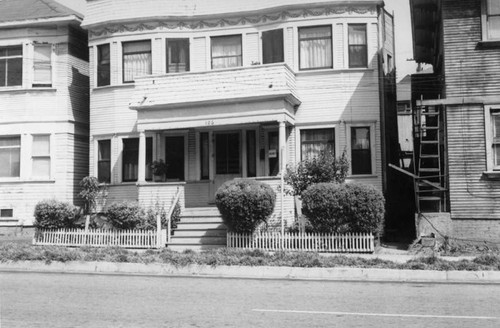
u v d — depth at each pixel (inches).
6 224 837.2
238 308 324.8
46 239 699.4
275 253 549.0
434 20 800.3
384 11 898.1
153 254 566.9
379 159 746.2
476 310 318.0
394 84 944.3
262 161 783.1
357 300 353.7
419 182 691.4
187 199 801.6
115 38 826.8
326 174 651.5
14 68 859.4
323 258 519.2
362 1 756.6
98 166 836.6
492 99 623.2
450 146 632.4
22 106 852.6
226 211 622.5
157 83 752.3
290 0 770.2
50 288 410.6
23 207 839.7
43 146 852.6
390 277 468.4
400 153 956.6
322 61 769.6
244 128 793.6
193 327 273.3
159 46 811.4
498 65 626.5
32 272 521.0
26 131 848.9
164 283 439.8
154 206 722.2
